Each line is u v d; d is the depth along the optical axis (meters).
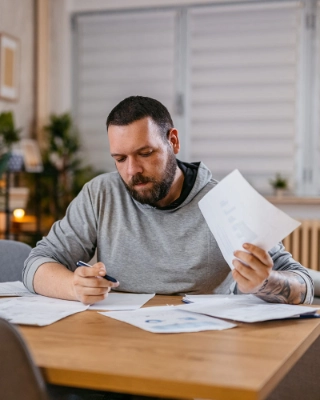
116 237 1.56
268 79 3.98
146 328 1.01
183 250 1.51
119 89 4.34
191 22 4.13
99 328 1.02
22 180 4.18
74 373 0.77
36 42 4.38
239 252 1.16
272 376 0.75
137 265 1.53
